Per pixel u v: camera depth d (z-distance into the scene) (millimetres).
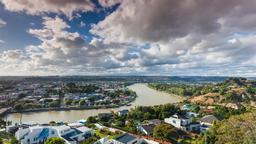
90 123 107875
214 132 70000
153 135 84812
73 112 171000
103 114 123438
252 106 149000
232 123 62938
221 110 130375
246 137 51969
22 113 164500
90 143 74875
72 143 76000
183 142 78938
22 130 82000
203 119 110312
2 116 148750
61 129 82375
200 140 73875
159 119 118750
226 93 186250
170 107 127938
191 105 161250
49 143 65875
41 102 194000
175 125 103500
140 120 114875
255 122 58625
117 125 103938
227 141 55375
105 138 75000
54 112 170500
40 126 91062
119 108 190625
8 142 77312
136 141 76062
